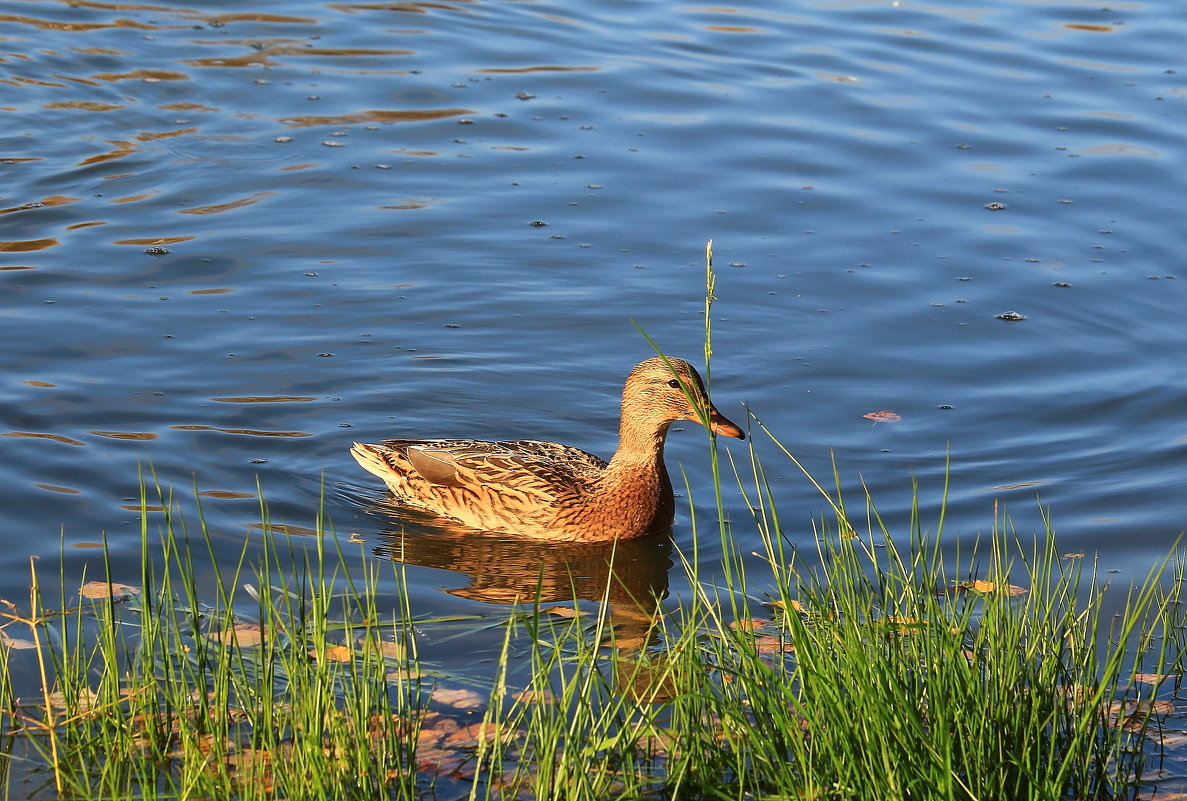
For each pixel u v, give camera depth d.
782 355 14.62
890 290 15.95
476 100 20.83
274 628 8.16
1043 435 13.10
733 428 11.75
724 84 21.50
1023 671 8.00
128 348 14.11
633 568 11.30
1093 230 17.25
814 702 7.50
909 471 12.48
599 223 17.38
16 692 8.70
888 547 9.38
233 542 11.00
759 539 11.52
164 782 7.73
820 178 18.59
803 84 21.45
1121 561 10.84
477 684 8.99
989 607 8.32
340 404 13.52
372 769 7.61
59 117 19.89
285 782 7.22
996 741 7.49
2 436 12.28
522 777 7.85
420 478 12.27
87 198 17.59
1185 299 15.72
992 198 18.06
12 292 15.07
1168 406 13.60
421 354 14.52
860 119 20.27
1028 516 11.61
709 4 24.77
